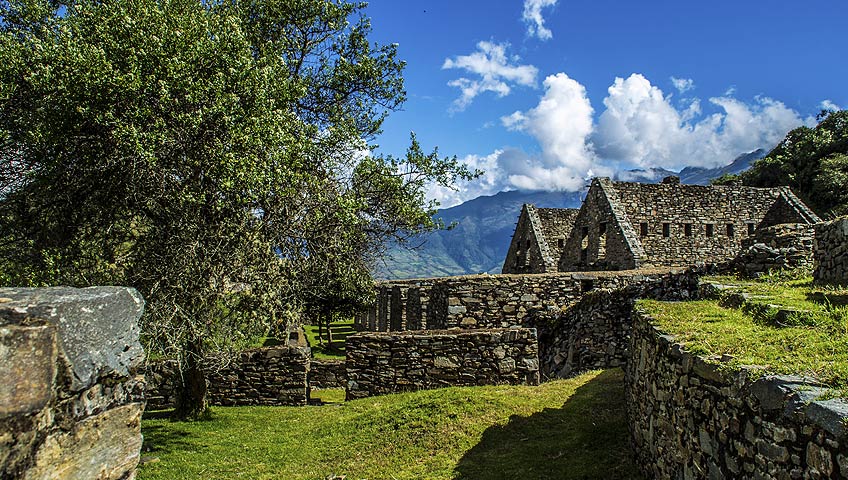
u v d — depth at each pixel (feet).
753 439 11.80
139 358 11.18
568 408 28.55
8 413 8.20
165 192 26.86
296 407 40.14
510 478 21.42
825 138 116.06
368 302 92.73
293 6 40.27
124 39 26.71
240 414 38.09
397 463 25.23
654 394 19.35
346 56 45.21
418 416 30.14
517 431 26.53
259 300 29.45
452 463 24.06
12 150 27.14
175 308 26.91
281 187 29.73
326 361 57.31
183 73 26.16
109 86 24.45
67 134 25.11
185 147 26.50
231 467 27.58
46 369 8.90
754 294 23.52
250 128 26.96
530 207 89.56
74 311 9.68
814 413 9.73
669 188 74.02
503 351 36.86
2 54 24.80
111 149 25.94
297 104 39.86
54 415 9.16
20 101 26.48
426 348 37.58
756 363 13.01
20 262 27.53
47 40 26.71
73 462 9.50
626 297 43.16
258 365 41.86
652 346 20.06
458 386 36.40
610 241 69.31
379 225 38.75
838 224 28.45
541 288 50.34
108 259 28.86
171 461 28.45
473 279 50.65
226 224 28.19
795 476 10.25
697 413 14.94
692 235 72.59
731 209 74.95
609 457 22.08
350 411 34.45
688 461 15.48
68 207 28.04
